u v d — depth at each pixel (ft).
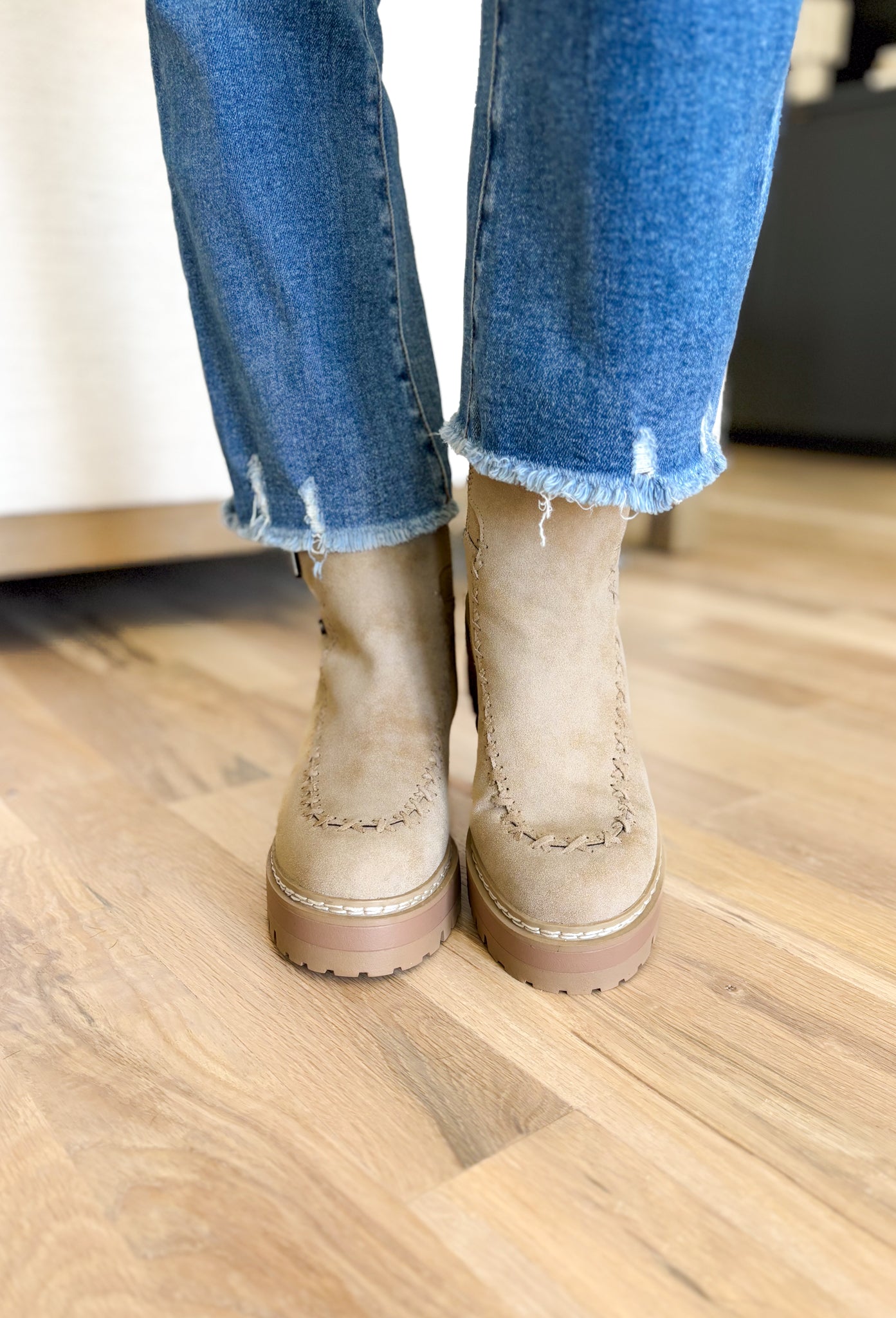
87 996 1.81
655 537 5.43
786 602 4.41
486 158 1.45
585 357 1.46
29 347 3.31
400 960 1.84
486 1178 1.40
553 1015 1.75
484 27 1.42
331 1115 1.52
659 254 1.36
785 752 2.87
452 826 2.41
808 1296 1.23
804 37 8.60
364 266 1.83
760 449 9.33
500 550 1.83
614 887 1.77
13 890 2.17
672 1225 1.33
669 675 3.52
